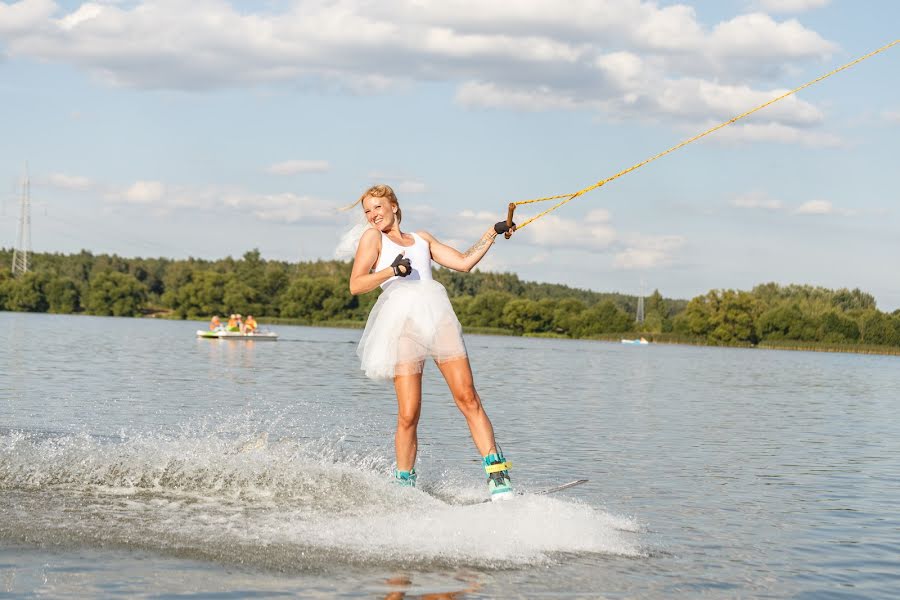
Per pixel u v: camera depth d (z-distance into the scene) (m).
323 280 143.88
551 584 4.22
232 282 141.12
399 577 4.21
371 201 6.23
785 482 8.02
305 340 58.94
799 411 17.05
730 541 5.45
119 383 16.45
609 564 4.66
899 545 5.54
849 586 4.53
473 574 4.32
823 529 5.96
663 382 26.81
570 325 138.00
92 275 166.50
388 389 17.27
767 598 4.24
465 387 6.06
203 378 19.09
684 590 4.28
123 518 5.06
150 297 154.75
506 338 121.31
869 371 45.78
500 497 5.87
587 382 24.86
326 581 4.10
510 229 6.40
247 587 3.96
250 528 4.93
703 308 128.00
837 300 156.00
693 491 7.32
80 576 4.01
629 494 7.06
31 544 4.46
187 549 4.49
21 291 138.38
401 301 6.19
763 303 127.31
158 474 6.16
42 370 19.23
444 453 8.80
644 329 142.75
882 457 10.12
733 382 28.72
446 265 6.43
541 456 9.14
